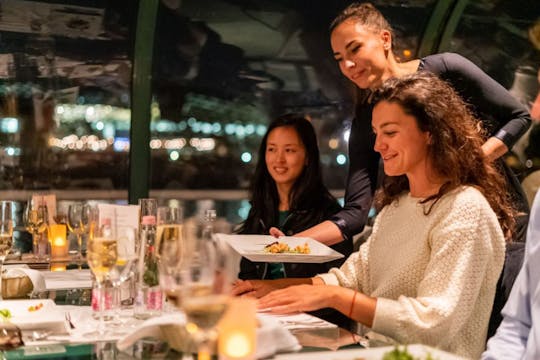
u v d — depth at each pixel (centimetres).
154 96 489
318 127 523
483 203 204
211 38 496
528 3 536
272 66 512
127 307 223
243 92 511
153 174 497
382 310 196
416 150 216
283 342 155
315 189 328
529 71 547
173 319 163
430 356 131
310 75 519
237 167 516
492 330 225
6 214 261
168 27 483
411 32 528
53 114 474
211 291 137
